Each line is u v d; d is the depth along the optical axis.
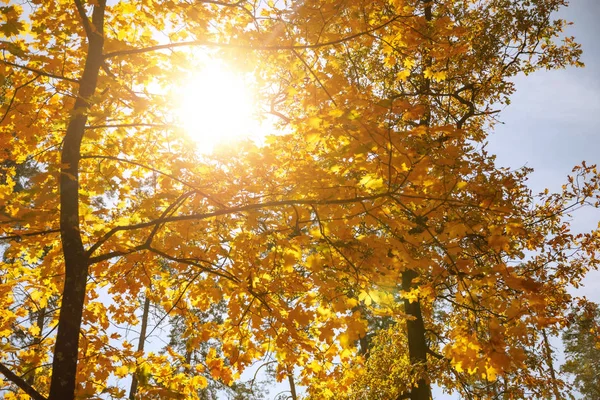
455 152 3.22
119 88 4.38
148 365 4.50
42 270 4.46
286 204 3.59
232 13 4.68
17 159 4.63
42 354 4.75
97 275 4.74
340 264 3.80
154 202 4.47
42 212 3.92
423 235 3.35
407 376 9.93
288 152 4.11
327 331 4.04
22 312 4.82
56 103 4.70
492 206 3.30
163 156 5.10
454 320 7.44
